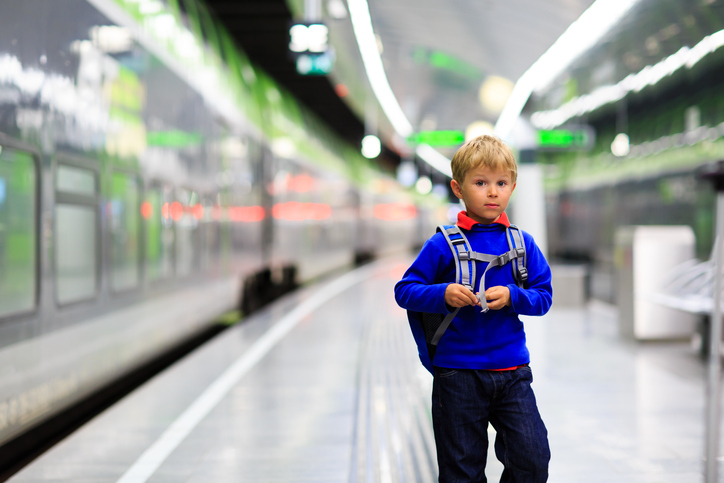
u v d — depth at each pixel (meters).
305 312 10.70
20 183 4.48
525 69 9.65
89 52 5.55
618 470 3.45
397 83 12.96
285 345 7.55
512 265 2.20
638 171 10.92
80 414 5.70
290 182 15.38
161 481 3.46
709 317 6.22
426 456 3.72
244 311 11.65
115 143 6.09
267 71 18.98
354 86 14.46
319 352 7.10
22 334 4.46
